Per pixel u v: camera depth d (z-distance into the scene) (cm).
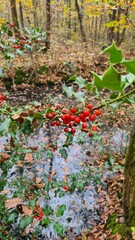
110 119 528
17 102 630
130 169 286
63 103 595
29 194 253
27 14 1039
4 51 313
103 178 379
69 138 149
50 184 292
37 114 128
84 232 304
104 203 341
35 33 348
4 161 242
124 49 977
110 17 995
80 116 119
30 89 700
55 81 739
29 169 396
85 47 958
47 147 331
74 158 429
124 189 302
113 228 286
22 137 456
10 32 329
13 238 264
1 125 133
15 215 185
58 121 135
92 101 561
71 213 332
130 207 284
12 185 281
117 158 408
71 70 772
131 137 292
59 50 854
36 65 734
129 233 264
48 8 884
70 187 293
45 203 340
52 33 898
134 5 661
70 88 122
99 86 74
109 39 1031
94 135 215
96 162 415
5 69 682
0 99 153
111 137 480
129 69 66
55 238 294
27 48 323
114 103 107
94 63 812
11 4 833
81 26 1014
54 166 411
